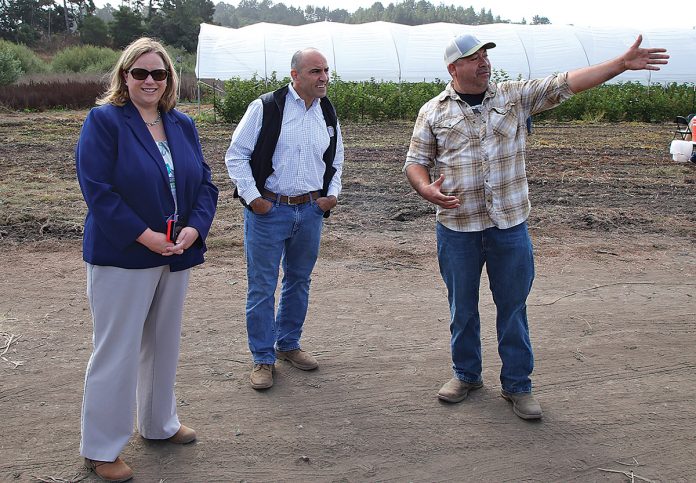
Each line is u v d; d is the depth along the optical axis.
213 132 17.39
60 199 8.95
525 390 3.86
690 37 26.09
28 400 3.89
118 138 2.95
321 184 4.18
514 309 3.75
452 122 3.64
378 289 5.90
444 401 3.97
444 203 3.54
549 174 11.55
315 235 4.22
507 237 3.66
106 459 3.14
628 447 3.55
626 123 22.09
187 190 3.16
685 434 3.68
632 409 3.93
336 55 23.48
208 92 31.48
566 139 16.67
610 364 4.52
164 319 3.27
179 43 67.25
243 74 22.56
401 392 4.10
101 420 3.13
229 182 10.53
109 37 66.94
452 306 3.91
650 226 8.14
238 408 3.87
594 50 25.16
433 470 3.33
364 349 4.70
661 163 12.85
